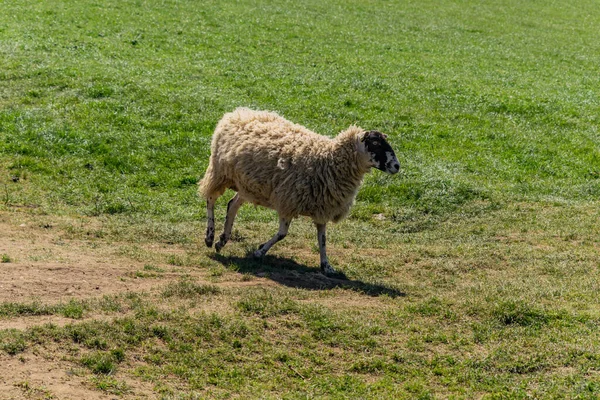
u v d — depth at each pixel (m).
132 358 8.55
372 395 8.38
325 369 8.91
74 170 17.48
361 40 34.59
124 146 19.03
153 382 8.13
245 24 35.03
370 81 26.81
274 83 25.72
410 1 47.88
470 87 27.39
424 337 9.83
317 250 13.88
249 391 8.20
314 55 30.53
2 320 8.93
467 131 22.69
